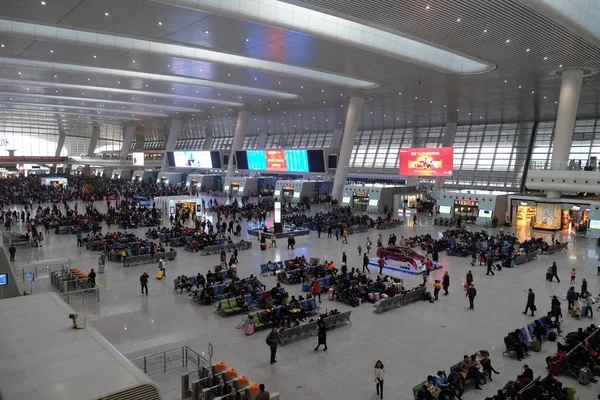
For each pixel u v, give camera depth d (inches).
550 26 815.1
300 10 907.4
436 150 1658.5
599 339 495.2
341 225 1251.2
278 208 1172.5
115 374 248.1
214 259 946.7
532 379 410.0
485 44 935.7
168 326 565.6
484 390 422.9
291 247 1080.2
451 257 1008.9
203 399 373.1
